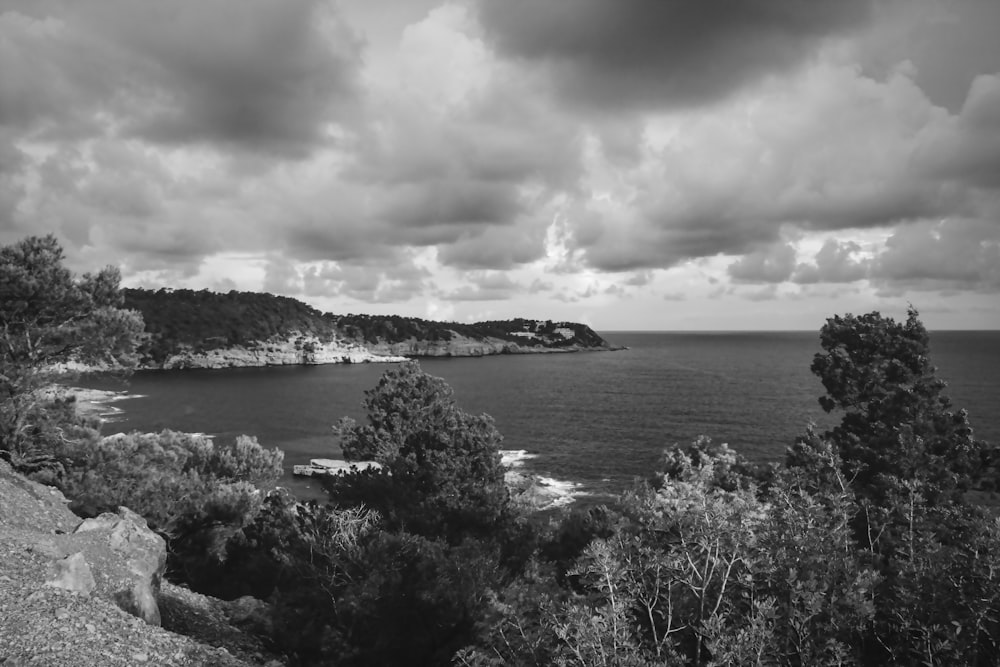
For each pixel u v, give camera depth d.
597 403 136.50
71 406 25.25
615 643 6.17
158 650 10.76
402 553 13.81
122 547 16.80
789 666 6.36
